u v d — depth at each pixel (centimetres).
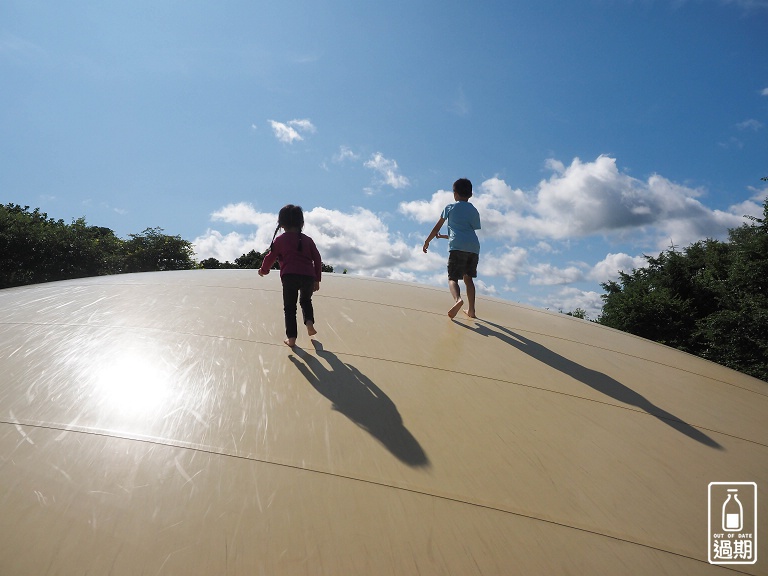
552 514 272
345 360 429
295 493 258
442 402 375
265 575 213
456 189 626
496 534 251
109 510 238
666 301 2722
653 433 383
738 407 479
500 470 302
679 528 279
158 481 258
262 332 474
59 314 495
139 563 213
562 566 239
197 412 321
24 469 260
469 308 619
